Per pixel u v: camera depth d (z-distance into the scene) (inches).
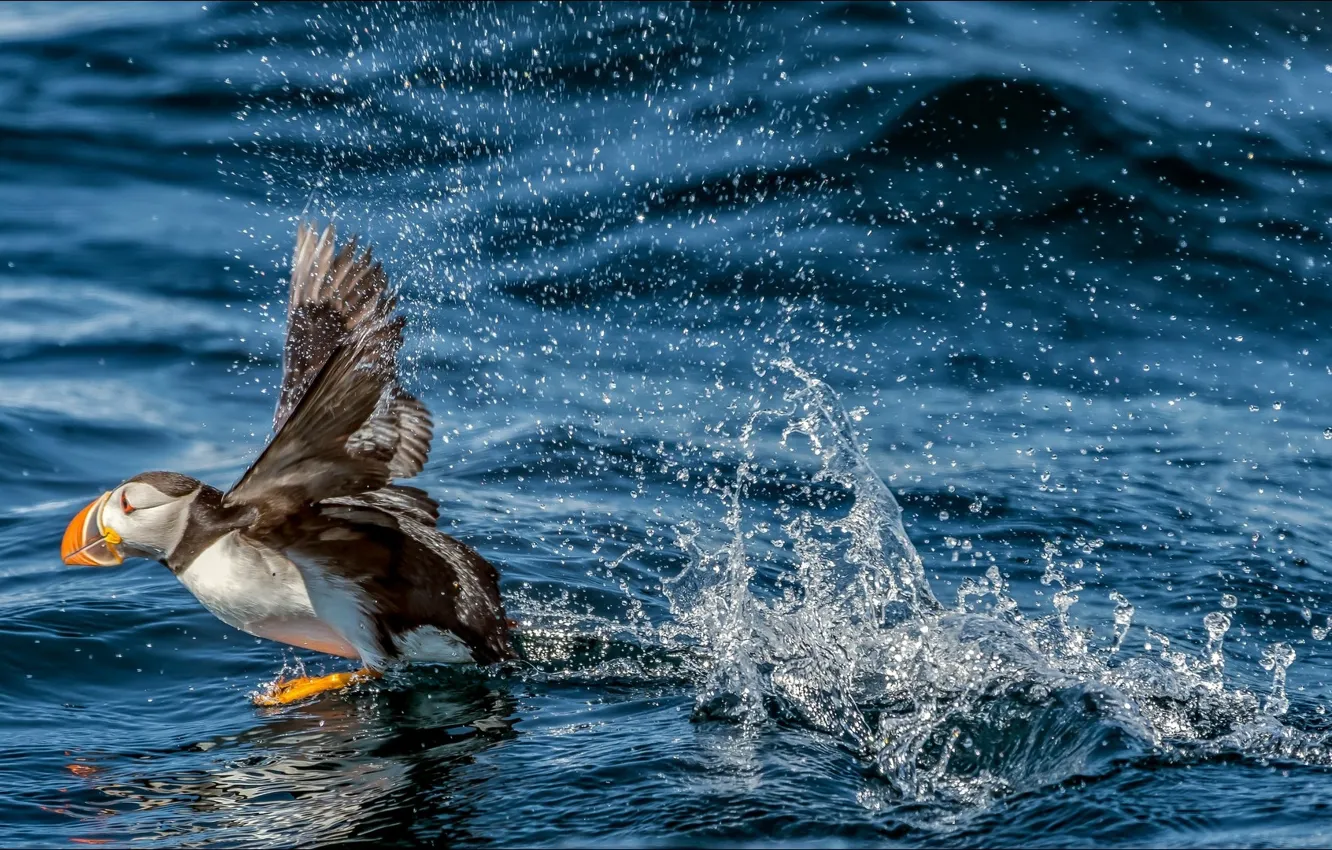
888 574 388.5
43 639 366.9
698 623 384.5
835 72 743.1
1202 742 297.1
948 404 541.0
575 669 354.0
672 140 709.3
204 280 652.1
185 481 337.7
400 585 342.0
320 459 315.3
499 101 745.0
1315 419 527.8
